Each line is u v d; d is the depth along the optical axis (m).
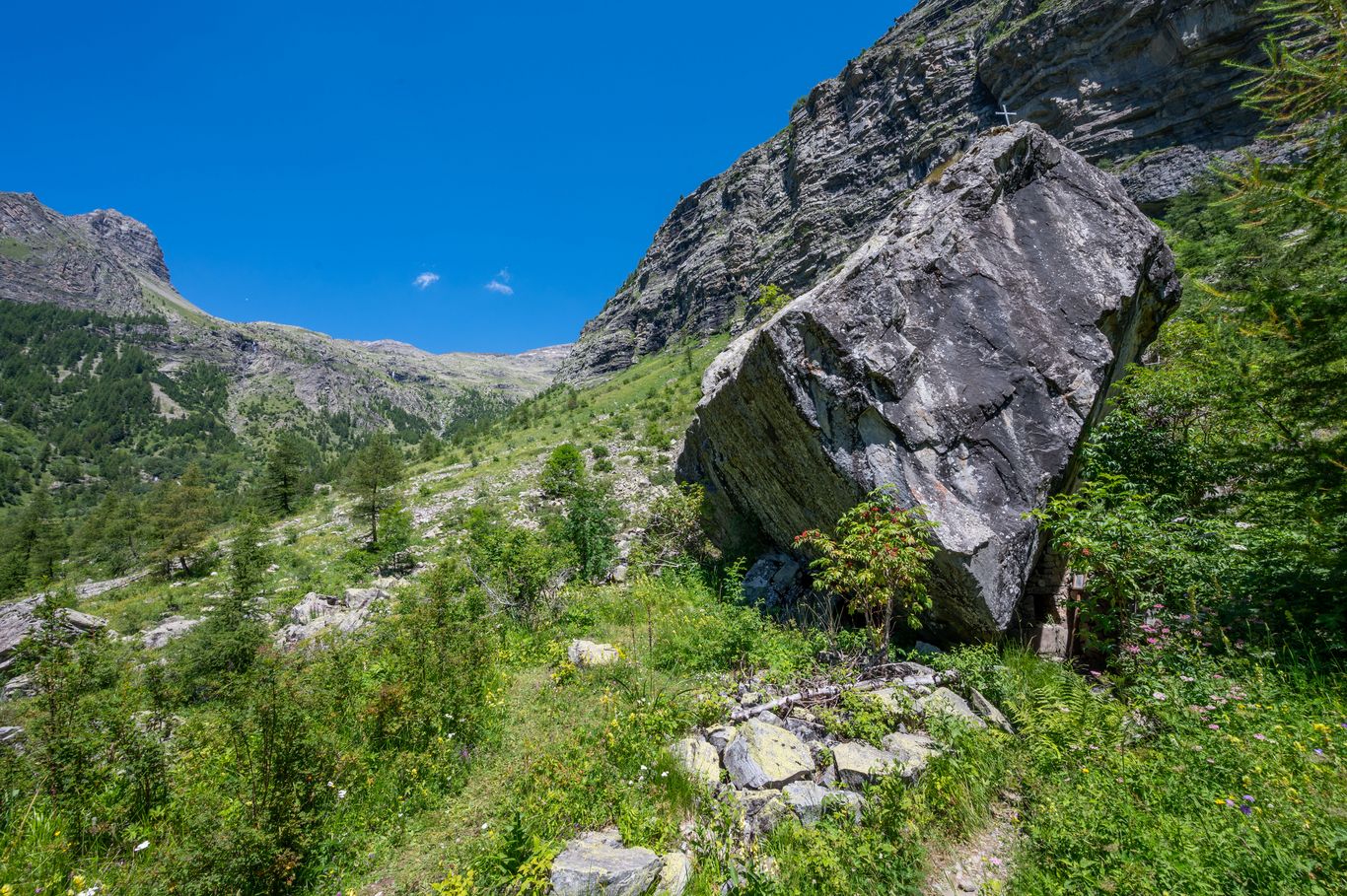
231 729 4.84
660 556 14.58
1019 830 4.04
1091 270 8.14
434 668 7.16
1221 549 6.11
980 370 7.55
